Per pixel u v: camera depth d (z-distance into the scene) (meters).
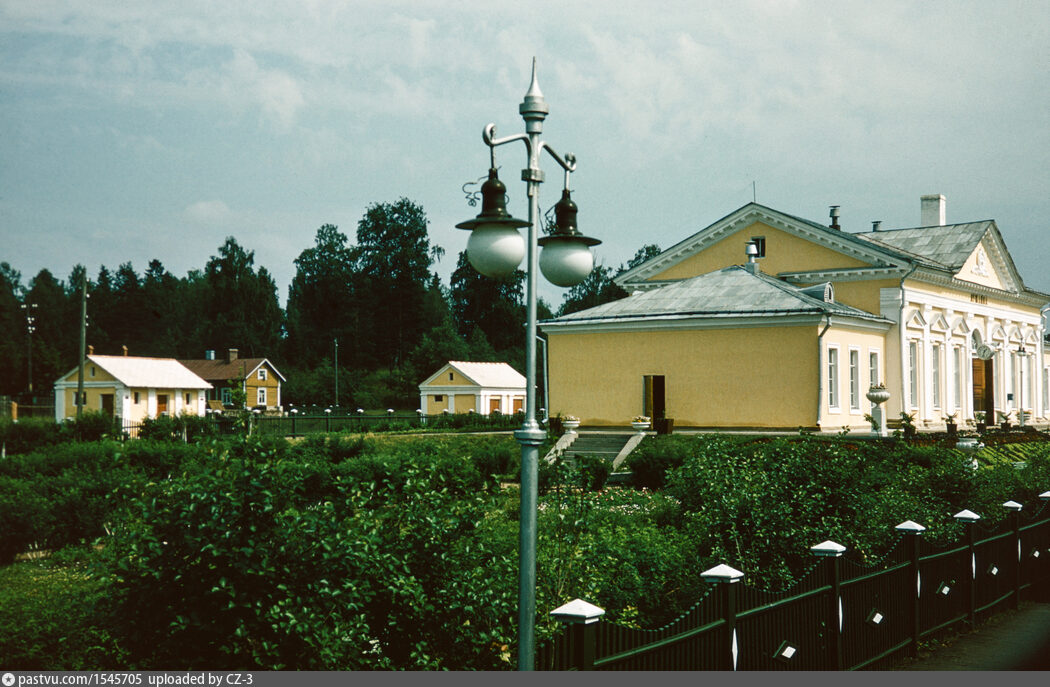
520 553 6.56
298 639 6.64
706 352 35.91
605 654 6.25
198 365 92.31
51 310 84.38
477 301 109.19
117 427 38.44
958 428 45.84
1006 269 51.69
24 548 14.10
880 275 40.59
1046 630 12.73
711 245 45.69
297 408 87.56
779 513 11.62
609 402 37.84
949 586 12.27
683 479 14.03
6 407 60.84
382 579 7.37
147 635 6.77
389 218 105.00
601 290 104.69
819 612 9.12
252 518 6.70
